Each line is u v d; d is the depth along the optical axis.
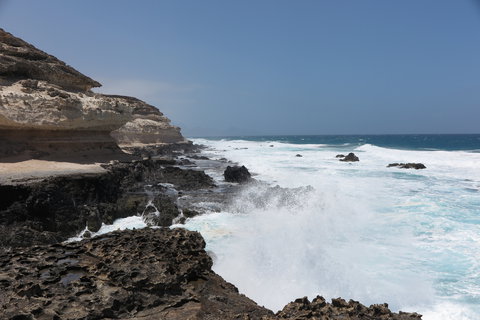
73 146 23.86
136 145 51.75
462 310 8.53
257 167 35.50
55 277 7.17
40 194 15.06
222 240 13.80
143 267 7.32
